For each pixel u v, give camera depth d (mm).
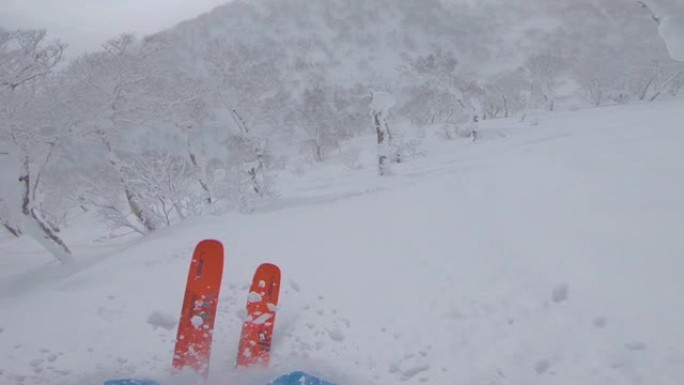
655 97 32938
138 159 12828
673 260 3869
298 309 4289
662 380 2723
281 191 17094
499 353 3250
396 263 5043
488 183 8047
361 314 4078
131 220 18344
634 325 3219
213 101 17391
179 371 3350
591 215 5258
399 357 3410
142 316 4391
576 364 2994
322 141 30531
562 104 38656
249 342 3543
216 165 16828
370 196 9289
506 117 34188
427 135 29094
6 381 3414
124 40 14008
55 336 4074
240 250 6172
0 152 11070
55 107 12211
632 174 6523
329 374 3303
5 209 13141
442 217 6504
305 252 5809
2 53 11484
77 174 14461
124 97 13719
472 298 4027
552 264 4320
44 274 9797
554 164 8516
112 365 3578
